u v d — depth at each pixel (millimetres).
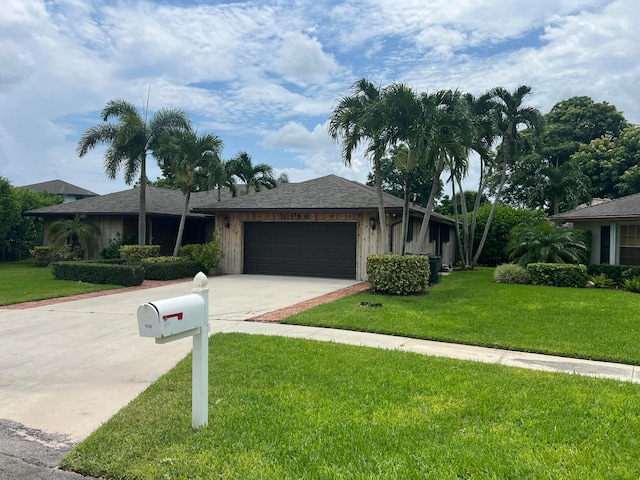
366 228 14523
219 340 6430
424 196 33156
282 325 7629
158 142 17375
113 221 20250
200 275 3553
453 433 3426
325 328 7391
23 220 23094
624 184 27469
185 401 4117
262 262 16297
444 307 9117
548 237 14328
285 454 3113
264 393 4270
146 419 3719
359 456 3074
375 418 3701
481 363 5355
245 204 16234
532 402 4047
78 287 12430
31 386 4711
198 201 23625
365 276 14523
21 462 3125
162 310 3074
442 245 21219
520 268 14305
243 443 3264
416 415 3758
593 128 34688
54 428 3688
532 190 28172
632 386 4547
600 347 6082
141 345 6348
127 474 2896
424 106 10750
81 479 2908
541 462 2977
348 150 11945
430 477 2793
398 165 11922
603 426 3537
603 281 13125
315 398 4145
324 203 15180
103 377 4992
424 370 5004
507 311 8664
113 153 17281
